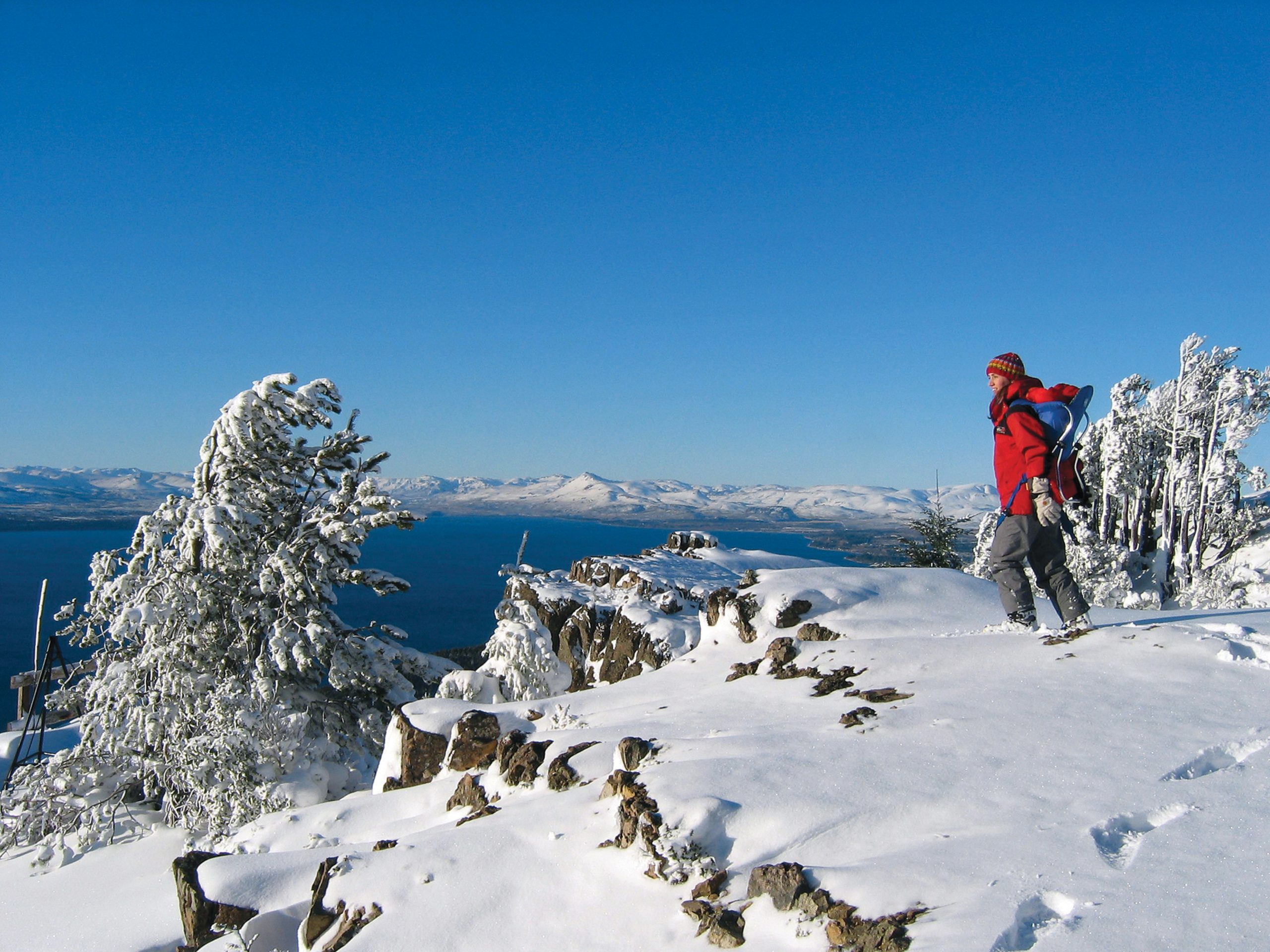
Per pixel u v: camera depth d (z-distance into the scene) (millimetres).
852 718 5406
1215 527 15781
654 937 3834
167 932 5887
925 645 6672
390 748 7438
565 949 3947
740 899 3857
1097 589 13625
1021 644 6250
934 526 25031
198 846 8375
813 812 4266
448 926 4309
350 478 12023
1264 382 16016
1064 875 3318
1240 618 6477
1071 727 4746
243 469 11859
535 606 11867
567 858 4547
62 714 15477
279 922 4930
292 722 9445
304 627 11117
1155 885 3133
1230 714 4660
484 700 10414
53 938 6414
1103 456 17031
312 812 7020
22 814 9914
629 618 10492
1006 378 6406
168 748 9898
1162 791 3908
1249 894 2990
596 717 7078
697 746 5328
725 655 8352
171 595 10695
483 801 6059
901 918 3289
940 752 4691
